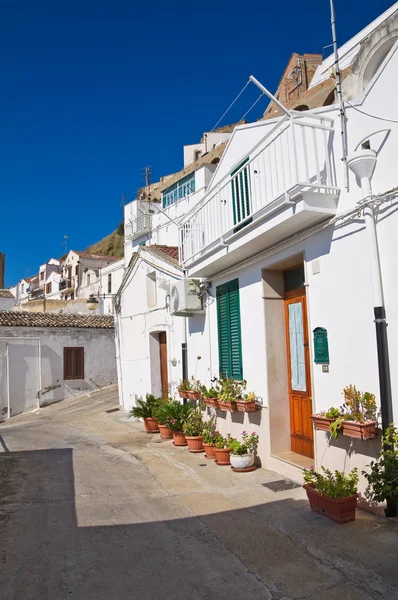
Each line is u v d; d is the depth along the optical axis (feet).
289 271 25.49
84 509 20.15
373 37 20.84
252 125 27.55
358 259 18.24
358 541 15.12
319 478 17.54
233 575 13.79
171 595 12.85
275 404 24.89
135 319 49.67
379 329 16.80
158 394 45.34
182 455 29.71
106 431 41.98
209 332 32.53
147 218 83.35
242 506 19.40
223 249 26.45
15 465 29.53
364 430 16.60
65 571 14.38
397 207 16.46
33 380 63.82
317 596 12.35
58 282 167.32
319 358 20.15
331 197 19.45
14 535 17.29
